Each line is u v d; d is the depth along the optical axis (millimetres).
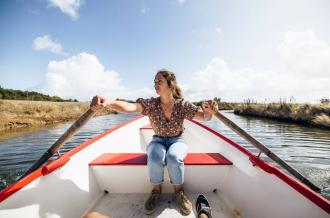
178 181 1783
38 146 9445
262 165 1586
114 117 27906
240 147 2039
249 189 1727
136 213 1779
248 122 18469
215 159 2133
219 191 2102
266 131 13086
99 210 1823
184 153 1881
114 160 2076
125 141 3637
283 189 1387
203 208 1631
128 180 2047
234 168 1992
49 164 1478
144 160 2086
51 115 23547
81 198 1773
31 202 1305
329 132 12422
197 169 2039
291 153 8039
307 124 16031
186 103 1955
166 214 1757
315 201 1148
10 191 1179
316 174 6047
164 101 1942
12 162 7316
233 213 1807
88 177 1936
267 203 1504
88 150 2102
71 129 1587
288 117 18625
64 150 8484
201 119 1984
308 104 17844
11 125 16609
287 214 1317
